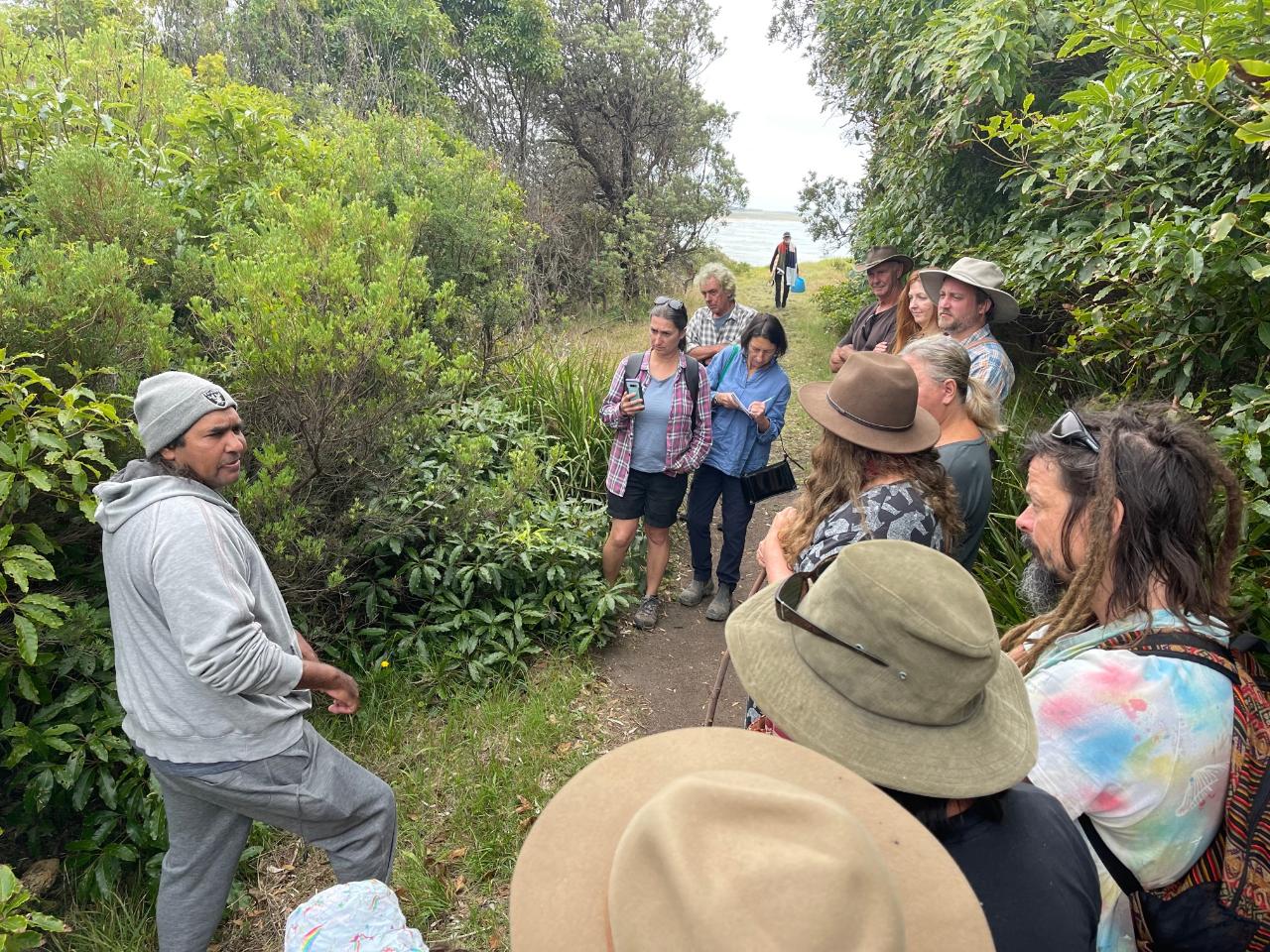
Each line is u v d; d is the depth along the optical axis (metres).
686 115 16.83
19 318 3.01
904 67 6.86
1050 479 1.64
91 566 3.23
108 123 5.08
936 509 2.22
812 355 11.23
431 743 3.67
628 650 4.64
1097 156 3.60
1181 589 1.47
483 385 6.41
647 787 1.15
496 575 4.41
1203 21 2.46
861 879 0.84
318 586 3.90
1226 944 1.33
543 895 1.04
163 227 4.40
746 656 1.41
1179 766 1.32
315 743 2.45
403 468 4.32
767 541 2.49
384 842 2.61
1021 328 6.37
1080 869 1.20
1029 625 1.86
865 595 1.23
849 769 1.21
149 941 2.68
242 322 3.60
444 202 6.61
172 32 10.59
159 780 2.33
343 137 7.03
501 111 15.48
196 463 2.33
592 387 6.66
